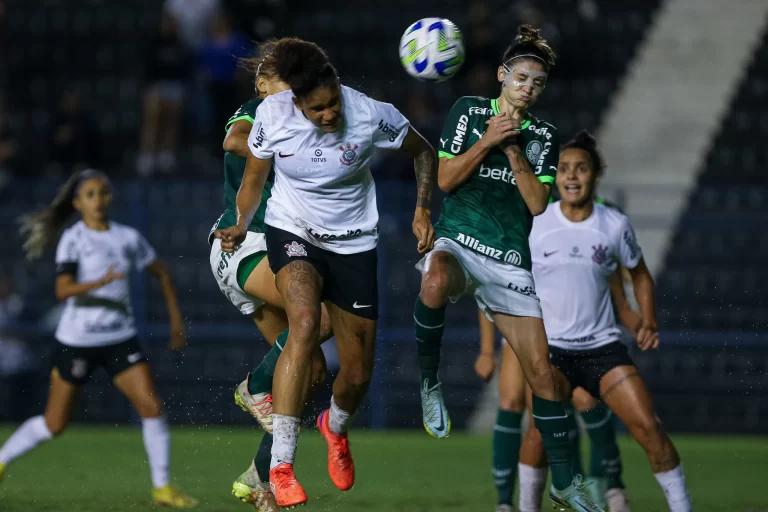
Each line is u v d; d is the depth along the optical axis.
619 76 67.56
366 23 71.06
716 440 45.91
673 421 49.59
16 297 50.28
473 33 60.62
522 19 66.81
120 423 49.06
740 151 62.91
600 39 69.12
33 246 29.66
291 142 18.42
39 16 73.06
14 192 52.81
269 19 61.69
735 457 38.50
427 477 31.19
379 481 30.08
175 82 60.50
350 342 19.92
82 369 26.83
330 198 18.94
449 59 20.28
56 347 26.95
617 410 21.53
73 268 27.55
